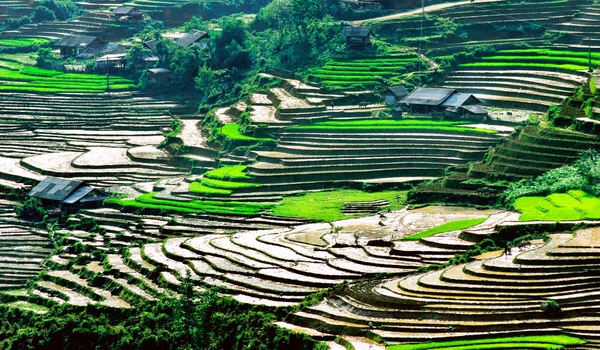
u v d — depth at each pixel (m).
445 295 100.19
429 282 103.50
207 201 155.38
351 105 187.50
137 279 123.50
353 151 165.75
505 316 94.19
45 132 195.75
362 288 105.50
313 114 181.25
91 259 135.12
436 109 178.00
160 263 125.94
